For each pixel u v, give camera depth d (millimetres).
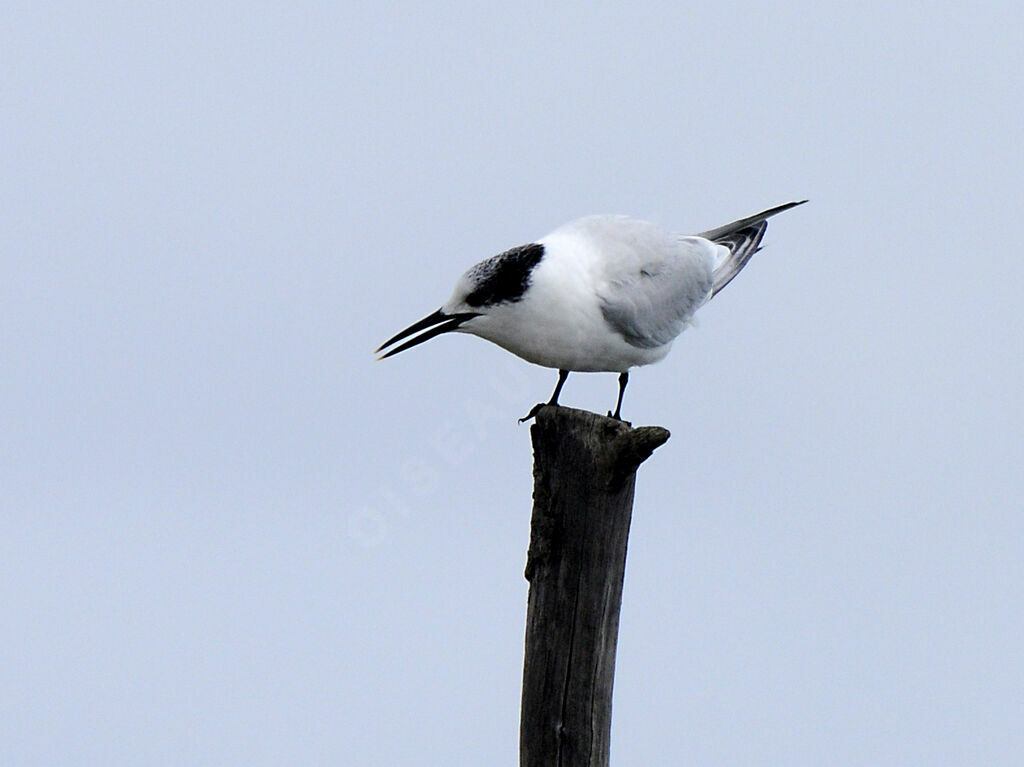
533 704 8516
